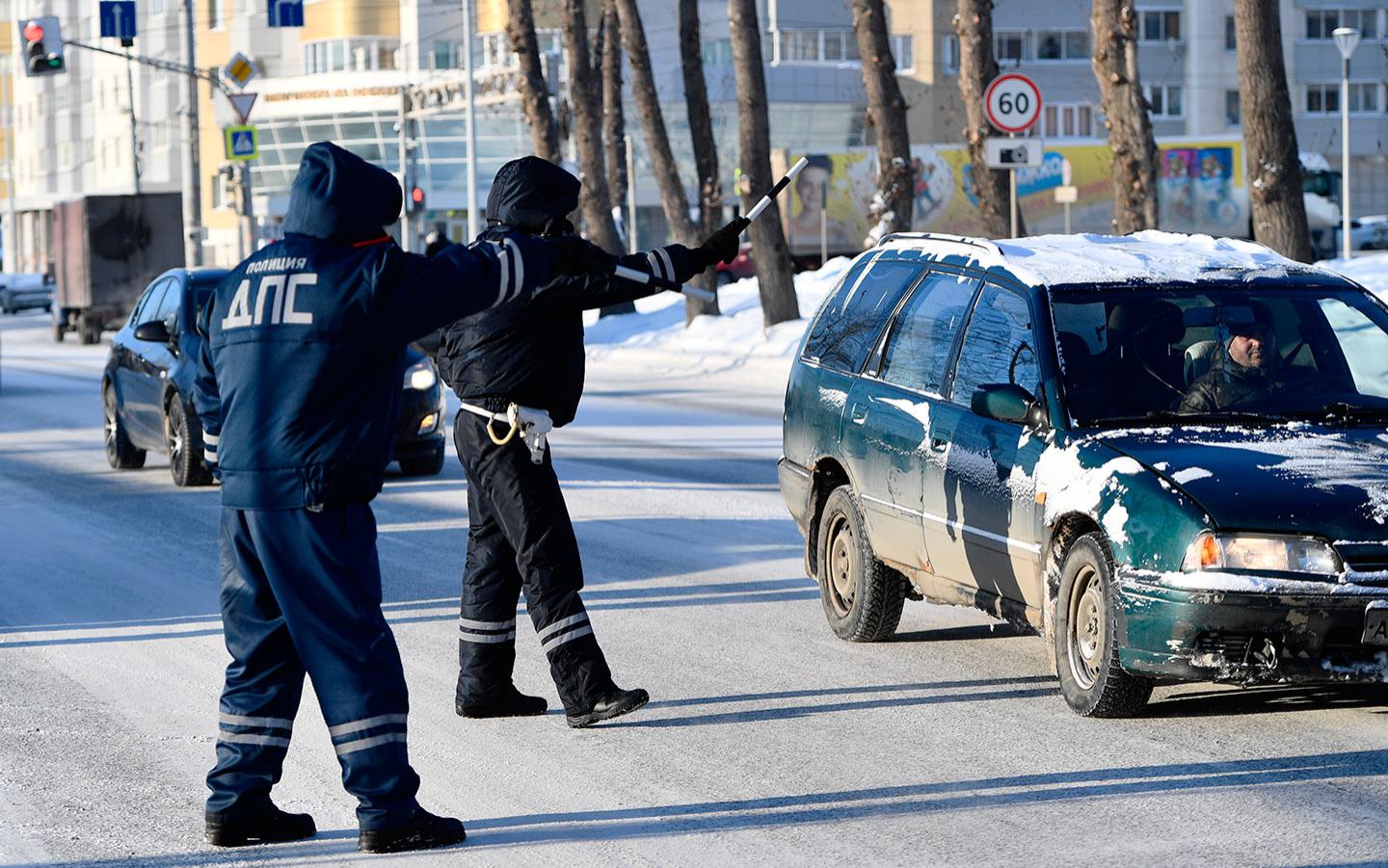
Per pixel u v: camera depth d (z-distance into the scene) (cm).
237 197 7344
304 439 955
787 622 1638
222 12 14212
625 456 3053
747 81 5425
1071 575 1259
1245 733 1214
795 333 5341
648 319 6388
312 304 948
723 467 2869
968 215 9988
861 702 1328
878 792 1093
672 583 1839
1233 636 1162
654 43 13350
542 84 6109
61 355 7362
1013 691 1355
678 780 1130
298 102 13150
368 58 13375
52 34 7044
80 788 1144
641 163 12938
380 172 976
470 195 7812
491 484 1259
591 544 2086
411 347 2898
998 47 14825
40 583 1916
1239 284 1392
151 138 15175
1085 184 10044
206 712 1342
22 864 996
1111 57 4178
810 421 1625
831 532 1587
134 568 1998
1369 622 1148
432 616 1692
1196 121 14900
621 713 1253
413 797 1005
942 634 1574
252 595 997
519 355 1243
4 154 19038
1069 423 1292
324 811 1081
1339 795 1066
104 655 1548
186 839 1036
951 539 1392
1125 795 1074
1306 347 1368
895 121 5350
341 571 971
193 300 2855
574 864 968
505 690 1309
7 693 1409
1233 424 1293
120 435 3039
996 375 1388
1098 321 1356
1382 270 4584
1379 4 14875
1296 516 1162
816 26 14200
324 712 990
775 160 9962
